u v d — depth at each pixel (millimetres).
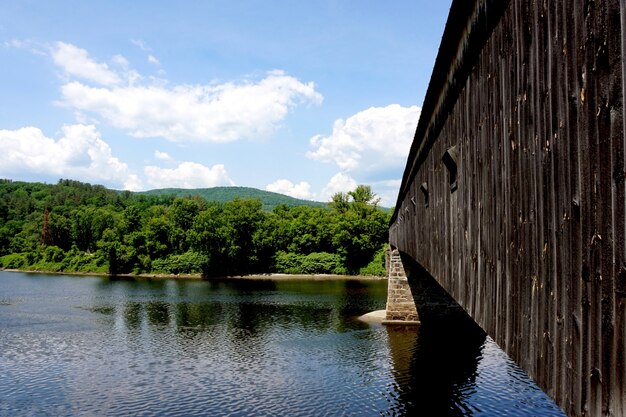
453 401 16609
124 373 21422
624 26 2947
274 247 77875
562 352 3959
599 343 3346
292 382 19438
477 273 6750
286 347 25172
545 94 4211
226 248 75250
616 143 3070
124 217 86750
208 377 20547
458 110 7699
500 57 5465
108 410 17172
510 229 5277
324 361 22203
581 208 3568
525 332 4840
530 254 4664
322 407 16703
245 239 76750
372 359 22188
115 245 81562
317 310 37625
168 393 18734
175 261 78188
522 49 4758
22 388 19656
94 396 18609
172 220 84125
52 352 25328
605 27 3176
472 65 6738
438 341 25406
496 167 5727
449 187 8734
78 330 31016
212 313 37125
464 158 7348
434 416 15383
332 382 19188
